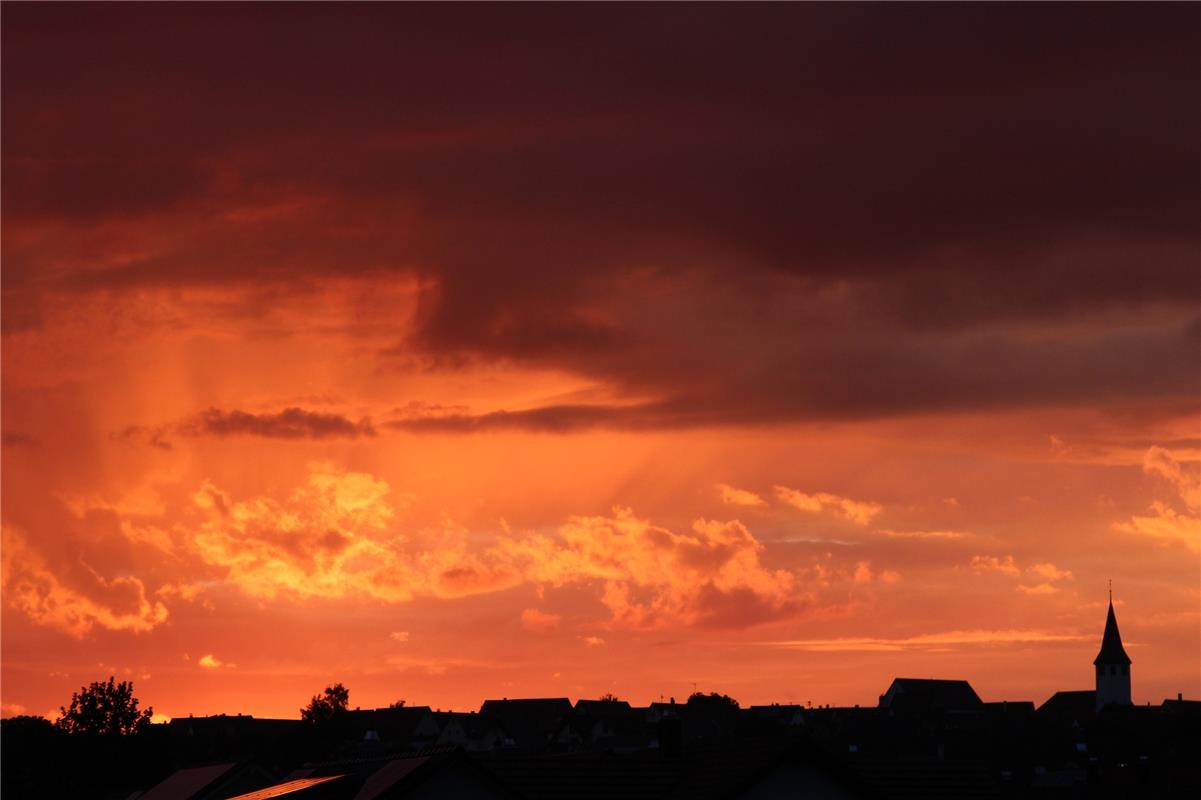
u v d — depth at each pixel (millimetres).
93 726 147250
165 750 152625
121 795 145500
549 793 56125
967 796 57281
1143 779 145875
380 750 136125
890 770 57875
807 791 53750
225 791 91312
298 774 72812
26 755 143625
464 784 53531
